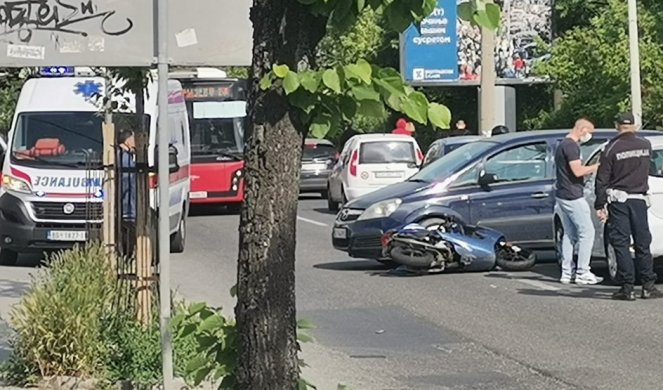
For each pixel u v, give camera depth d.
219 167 28.19
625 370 9.39
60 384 8.09
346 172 27.86
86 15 7.40
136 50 7.39
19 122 17.69
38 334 8.22
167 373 7.05
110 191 9.02
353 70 4.56
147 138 9.04
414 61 38.03
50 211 17.16
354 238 16.06
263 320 4.66
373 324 11.82
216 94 28.27
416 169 27.70
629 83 29.53
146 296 8.67
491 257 15.50
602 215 13.09
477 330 11.36
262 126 4.64
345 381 9.18
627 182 12.95
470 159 16.33
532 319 11.88
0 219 17.34
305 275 15.76
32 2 7.43
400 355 10.23
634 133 12.91
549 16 39.72
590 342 10.59
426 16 4.71
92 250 9.00
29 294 8.66
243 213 4.70
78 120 17.69
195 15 7.50
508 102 34.81
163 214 7.01
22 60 7.44
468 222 16.05
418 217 15.90
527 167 16.36
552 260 17.03
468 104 45.28
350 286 14.55
